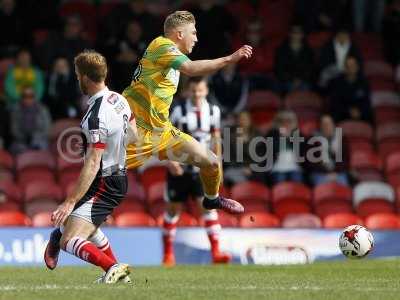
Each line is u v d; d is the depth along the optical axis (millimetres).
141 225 50406
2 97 58688
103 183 26047
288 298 23125
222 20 62906
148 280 28594
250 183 54625
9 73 58031
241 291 24656
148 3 71000
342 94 61469
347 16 69688
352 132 61156
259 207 54000
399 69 68375
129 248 46625
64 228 26297
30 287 25609
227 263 42625
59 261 44562
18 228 45375
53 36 60094
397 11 68750
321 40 68750
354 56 63250
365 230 33375
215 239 42875
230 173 55000
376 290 25266
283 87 63406
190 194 43406
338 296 23609
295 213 54375
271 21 70625
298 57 63344
